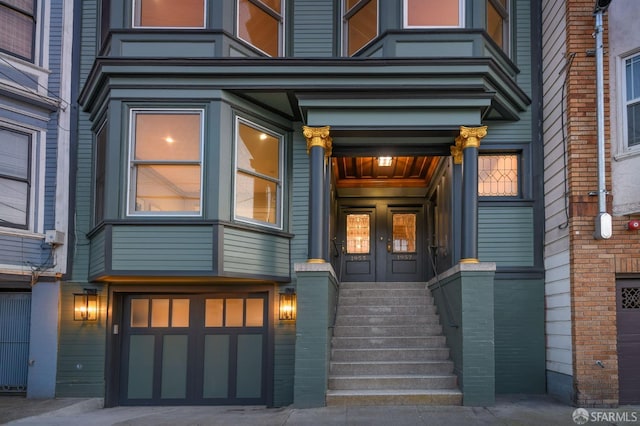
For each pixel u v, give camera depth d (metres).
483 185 8.95
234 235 7.66
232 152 7.76
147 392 8.45
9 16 8.38
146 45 7.75
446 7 7.97
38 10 8.75
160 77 7.64
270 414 7.20
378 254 12.00
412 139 8.28
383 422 6.38
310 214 7.71
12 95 8.16
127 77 7.63
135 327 8.60
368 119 7.77
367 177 12.09
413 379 7.54
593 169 7.50
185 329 8.59
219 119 7.61
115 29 7.73
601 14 7.48
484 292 7.22
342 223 12.09
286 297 8.41
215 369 8.52
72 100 8.80
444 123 7.72
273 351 8.35
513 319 8.48
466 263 7.31
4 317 8.48
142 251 7.42
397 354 8.16
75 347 8.27
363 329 8.82
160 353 8.55
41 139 8.53
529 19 9.10
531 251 8.64
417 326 8.86
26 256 8.20
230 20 7.89
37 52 8.66
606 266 7.34
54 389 8.16
